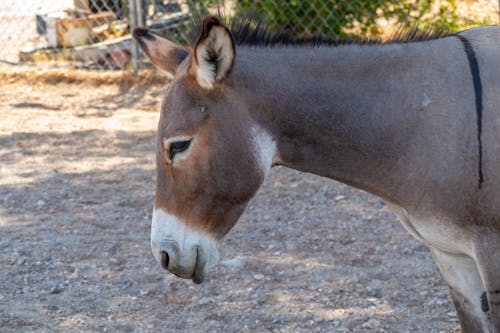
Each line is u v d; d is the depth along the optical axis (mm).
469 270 3406
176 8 9617
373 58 3182
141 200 6305
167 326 4441
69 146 7520
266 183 6703
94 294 4809
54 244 5484
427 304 4625
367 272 5047
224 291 4824
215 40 2859
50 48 10078
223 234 3125
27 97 8938
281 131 3133
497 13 9148
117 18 10477
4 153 7316
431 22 8555
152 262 5234
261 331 4371
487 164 3012
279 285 4887
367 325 4387
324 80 3135
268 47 3172
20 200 6285
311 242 5520
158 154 3051
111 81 9336
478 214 3062
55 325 4445
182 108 2992
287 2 8625
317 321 4453
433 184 3092
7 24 10922
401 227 5758
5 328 4406
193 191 3016
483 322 3480
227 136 3012
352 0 8570
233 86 3033
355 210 6098
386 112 3135
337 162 3199
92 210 6109
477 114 3035
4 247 5441
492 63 3096
